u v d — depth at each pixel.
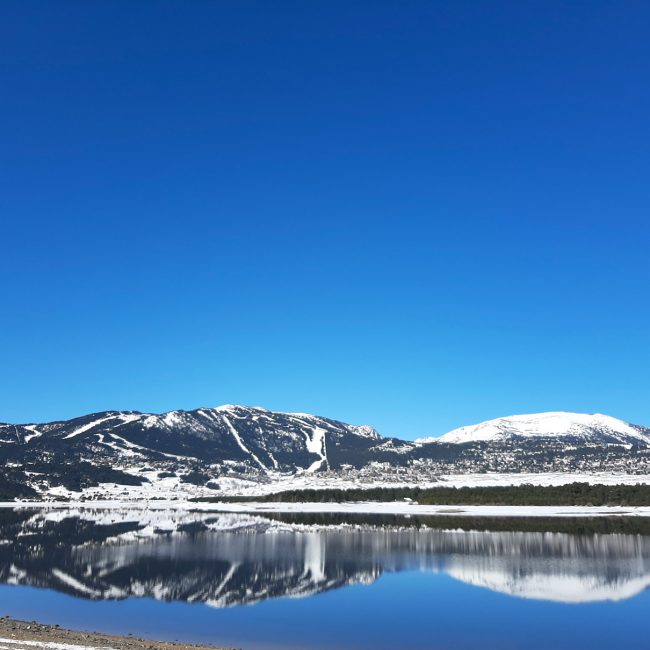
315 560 82.62
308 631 44.47
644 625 46.66
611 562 79.06
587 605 53.88
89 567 76.19
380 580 67.12
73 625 45.72
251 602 55.31
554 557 84.19
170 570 73.75
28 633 38.69
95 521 176.88
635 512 185.62
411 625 46.47
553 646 40.81
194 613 50.53
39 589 61.16
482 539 110.62
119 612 50.78
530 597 57.62
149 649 35.94
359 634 43.62
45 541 111.06
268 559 84.00
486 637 43.03
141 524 161.75
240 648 39.28
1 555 88.31
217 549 96.56
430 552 91.19
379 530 133.38
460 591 60.78
